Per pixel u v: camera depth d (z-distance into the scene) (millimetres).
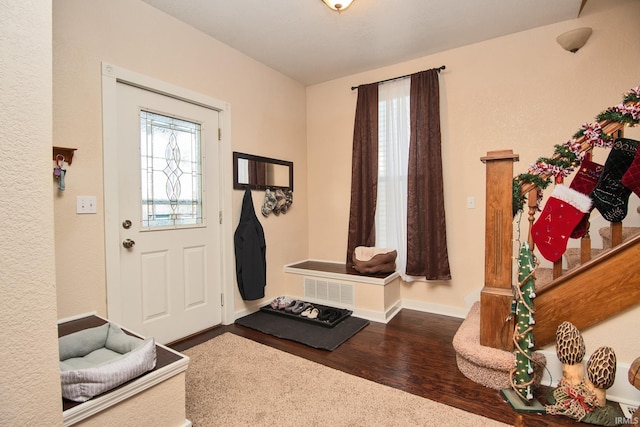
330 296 3232
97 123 2008
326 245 3875
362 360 2178
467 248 3012
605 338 1688
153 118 2377
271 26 2600
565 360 1626
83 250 1946
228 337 2582
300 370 2037
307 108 3977
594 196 1660
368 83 3512
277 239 3484
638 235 1582
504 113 2832
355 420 1553
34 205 699
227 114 2887
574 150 1685
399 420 1549
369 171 3432
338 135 3752
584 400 1527
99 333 1595
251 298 2969
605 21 2461
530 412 1589
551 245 1766
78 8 1916
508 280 1863
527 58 2727
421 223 3141
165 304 2443
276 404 1681
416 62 3221
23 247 682
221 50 2840
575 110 2572
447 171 3088
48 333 728
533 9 2412
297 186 3811
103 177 2035
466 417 1565
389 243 3344
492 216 1897
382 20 2535
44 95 716
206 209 2748
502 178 1871
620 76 2424
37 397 709
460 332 2082
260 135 3268
